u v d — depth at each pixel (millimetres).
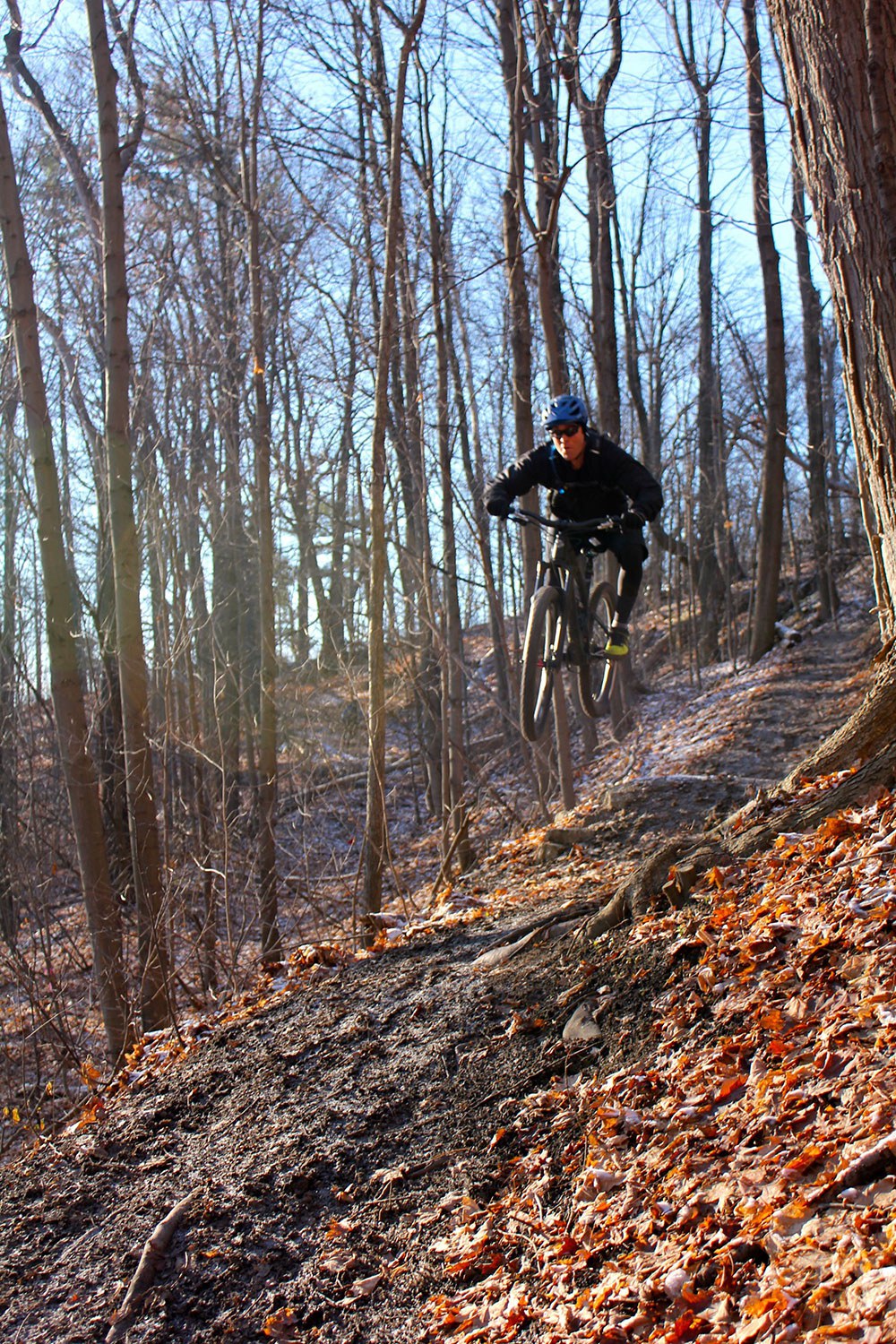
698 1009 4320
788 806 5164
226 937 12562
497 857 9789
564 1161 4051
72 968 11727
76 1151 5297
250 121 15016
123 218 9711
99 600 14953
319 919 13047
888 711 5180
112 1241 4551
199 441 18688
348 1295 3930
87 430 15602
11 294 9531
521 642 22297
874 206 4918
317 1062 5480
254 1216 4469
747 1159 3395
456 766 13500
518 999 5312
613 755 17391
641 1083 4105
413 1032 5438
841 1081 3426
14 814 11312
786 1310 2725
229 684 17062
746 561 31453
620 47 12797
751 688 17016
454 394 17594
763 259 18703
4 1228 4812
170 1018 8992
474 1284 3727
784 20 5219
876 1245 2758
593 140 17453
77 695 9625
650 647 27109
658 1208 3455
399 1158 4555
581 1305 3287
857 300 5086
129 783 9562
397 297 15031
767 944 4293
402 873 15430
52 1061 9953
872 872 4254
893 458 5055
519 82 11648
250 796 16703
